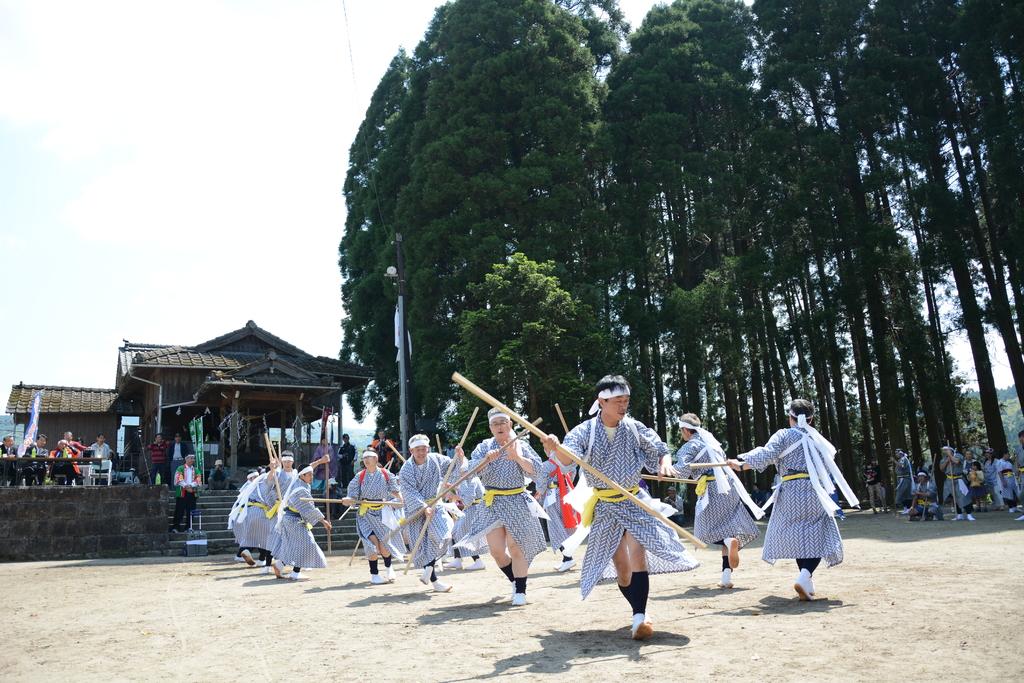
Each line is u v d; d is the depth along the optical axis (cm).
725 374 2964
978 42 2662
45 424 3444
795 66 2994
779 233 2923
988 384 2723
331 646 560
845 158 2830
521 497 757
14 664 542
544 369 2438
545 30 3084
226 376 2602
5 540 1812
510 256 2644
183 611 792
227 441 2961
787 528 677
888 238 2708
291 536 1120
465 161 2912
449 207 2939
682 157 3106
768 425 3234
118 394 3406
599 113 3116
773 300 3378
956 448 2714
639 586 530
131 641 619
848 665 426
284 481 1210
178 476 2025
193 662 523
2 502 1823
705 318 2862
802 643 484
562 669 448
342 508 2223
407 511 915
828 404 3234
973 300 2736
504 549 755
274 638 604
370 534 1020
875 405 2917
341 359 3750
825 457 684
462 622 643
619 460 556
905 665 423
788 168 2989
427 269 2814
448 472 895
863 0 2977
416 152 3120
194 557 1811
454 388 2805
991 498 2419
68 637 654
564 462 553
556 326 2419
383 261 3041
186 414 3005
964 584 711
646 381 3012
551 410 2592
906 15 3020
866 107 2816
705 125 3297
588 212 2850
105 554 1873
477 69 2986
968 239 2817
